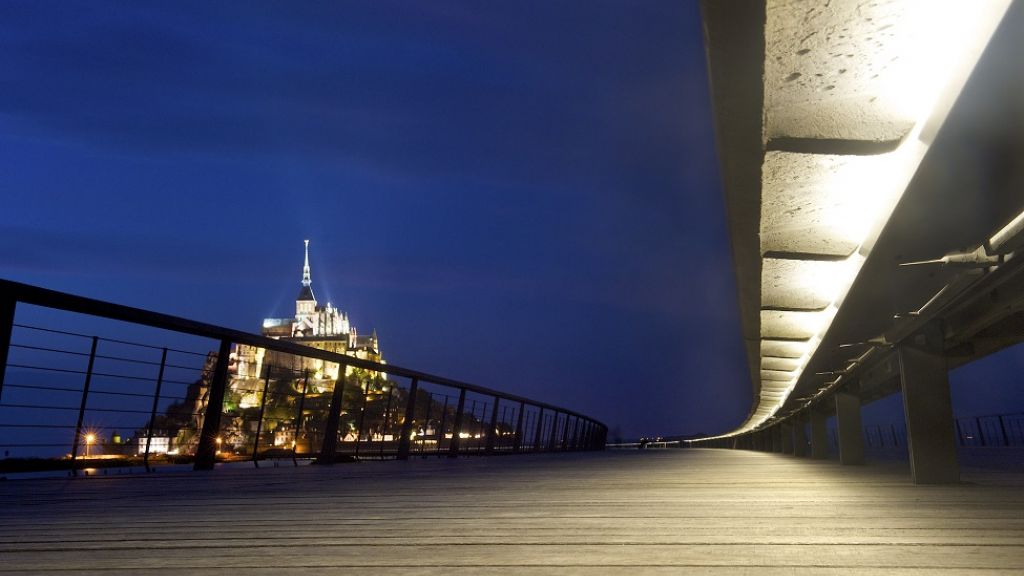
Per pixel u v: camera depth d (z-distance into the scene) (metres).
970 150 1.59
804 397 8.10
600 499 3.13
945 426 3.42
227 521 2.37
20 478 4.36
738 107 1.63
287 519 2.42
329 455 7.34
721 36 1.32
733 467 6.47
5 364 4.11
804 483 3.98
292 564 1.56
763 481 4.23
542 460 9.29
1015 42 1.20
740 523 2.18
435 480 4.61
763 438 17.98
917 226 2.09
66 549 1.80
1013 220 2.00
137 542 1.91
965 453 9.31
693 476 4.95
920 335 3.47
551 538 1.91
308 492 3.63
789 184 2.10
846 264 2.82
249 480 4.60
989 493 2.99
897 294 2.91
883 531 1.94
